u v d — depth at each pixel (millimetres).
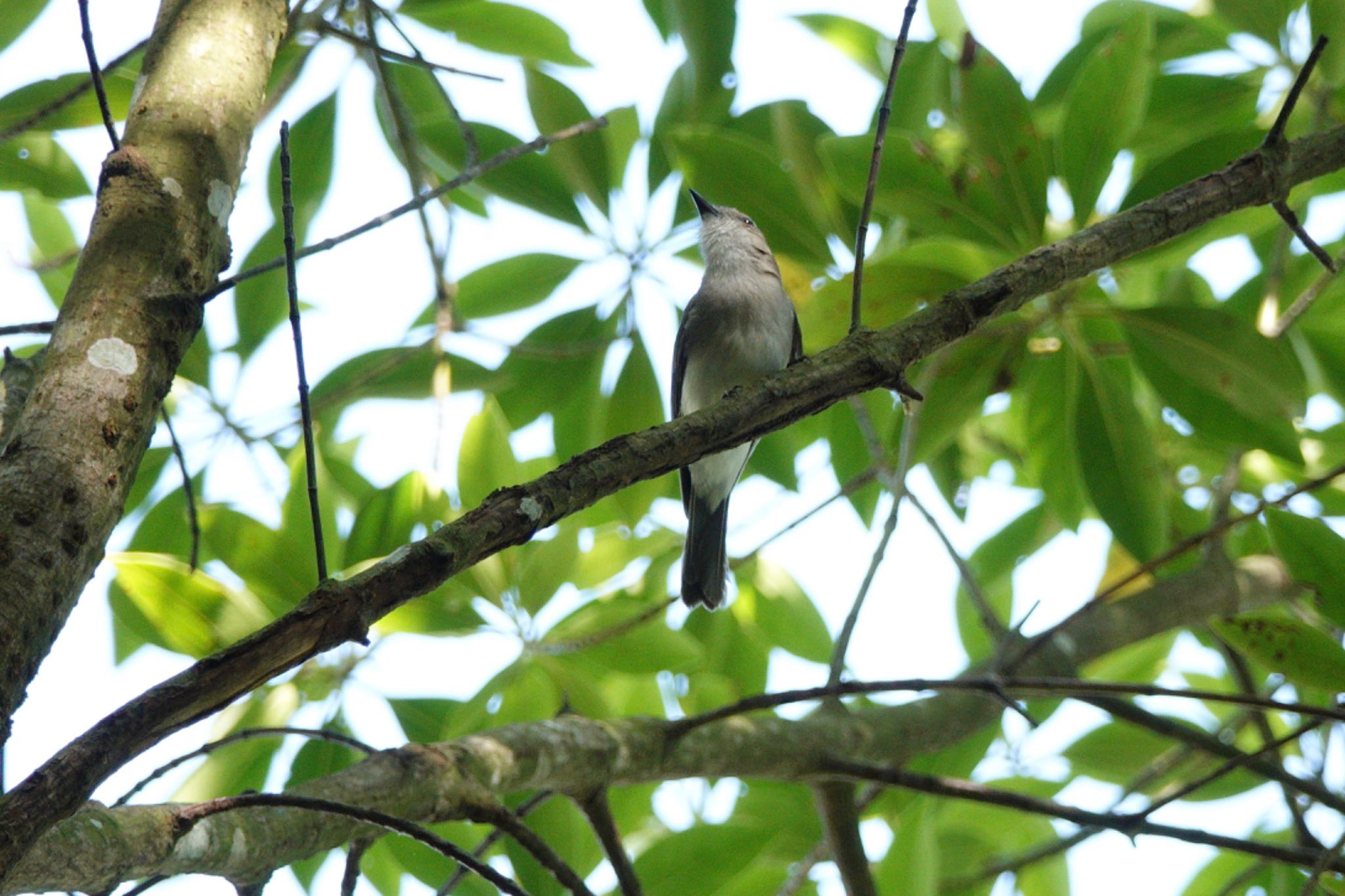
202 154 4477
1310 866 6375
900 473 7688
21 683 3232
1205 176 5641
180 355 4086
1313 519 6996
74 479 3559
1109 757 9945
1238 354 7195
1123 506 7840
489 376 8852
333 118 9227
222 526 7230
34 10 8039
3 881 2691
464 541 3609
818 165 8562
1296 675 6730
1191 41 9469
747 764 7023
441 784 5566
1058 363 8242
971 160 7465
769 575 10328
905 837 7539
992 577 10773
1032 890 9500
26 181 8461
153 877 4438
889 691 5926
